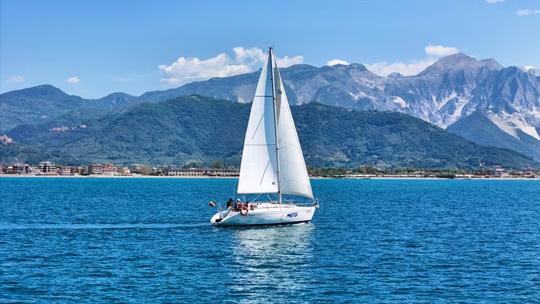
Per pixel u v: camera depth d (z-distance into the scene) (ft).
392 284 257.75
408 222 510.99
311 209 427.33
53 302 228.22
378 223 496.64
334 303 229.04
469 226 485.56
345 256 321.73
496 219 554.46
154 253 326.44
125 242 365.81
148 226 455.63
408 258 318.65
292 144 414.82
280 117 413.80
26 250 336.29
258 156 410.93
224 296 237.45
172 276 270.46
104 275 271.90
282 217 416.67
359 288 250.37
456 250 348.59
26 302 228.22
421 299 234.99
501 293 245.04
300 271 282.15
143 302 228.63
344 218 539.29
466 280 266.36
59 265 294.05
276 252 330.34
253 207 411.54
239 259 310.24
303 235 392.27
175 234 400.88
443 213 619.26
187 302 229.04
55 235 400.26
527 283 261.65
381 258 317.42
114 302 228.63
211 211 612.70
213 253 326.24
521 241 392.47
